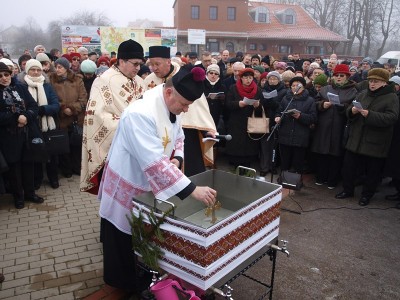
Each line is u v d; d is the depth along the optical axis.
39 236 3.68
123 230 2.40
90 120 3.04
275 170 5.75
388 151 4.43
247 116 5.31
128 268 2.59
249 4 35.97
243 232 2.00
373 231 3.94
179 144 2.47
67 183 5.18
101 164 3.02
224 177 2.51
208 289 1.90
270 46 33.84
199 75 2.04
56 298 2.78
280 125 5.14
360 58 31.02
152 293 1.99
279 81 5.66
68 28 16.20
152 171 2.06
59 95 5.04
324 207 4.52
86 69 5.64
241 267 2.08
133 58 3.07
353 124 4.53
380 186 5.34
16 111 4.02
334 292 2.92
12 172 4.19
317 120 5.00
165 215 1.90
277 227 2.34
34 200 4.46
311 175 5.73
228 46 32.91
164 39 16.97
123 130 2.20
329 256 3.43
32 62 4.54
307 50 35.03
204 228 1.75
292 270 3.20
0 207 4.35
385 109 4.22
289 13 34.84
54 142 4.66
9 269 3.13
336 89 5.01
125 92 3.10
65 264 3.21
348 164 4.69
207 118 3.78
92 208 4.34
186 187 2.03
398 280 3.09
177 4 31.95
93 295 2.78
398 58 19.31
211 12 32.16
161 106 2.19
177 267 1.94
